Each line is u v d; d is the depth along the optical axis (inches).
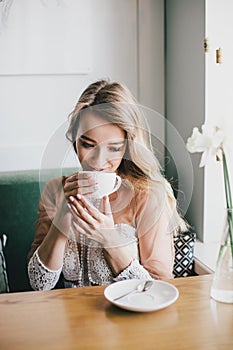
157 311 45.4
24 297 49.2
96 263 61.0
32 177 80.4
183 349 39.3
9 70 81.4
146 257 63.7
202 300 47.7
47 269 61.0
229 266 46.8
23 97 83.0
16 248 79.7
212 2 71.7
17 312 45.9
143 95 87.1
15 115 83.0
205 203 76.3
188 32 77.7
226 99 74.0
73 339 41.1
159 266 63.7
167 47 86.3
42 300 48.4
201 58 73.9
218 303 47.1
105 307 46.6
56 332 42.2
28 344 40.4
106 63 85.0
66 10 82.1
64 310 46.2
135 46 85.7
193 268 73.0
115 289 49.6
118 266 59.2
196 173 78.5
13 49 81.0
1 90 82.0
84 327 42.9
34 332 42.3
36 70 82.4
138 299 47.4
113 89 51.0
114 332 42.0
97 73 84.9
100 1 83.4
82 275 62.4
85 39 83.5
